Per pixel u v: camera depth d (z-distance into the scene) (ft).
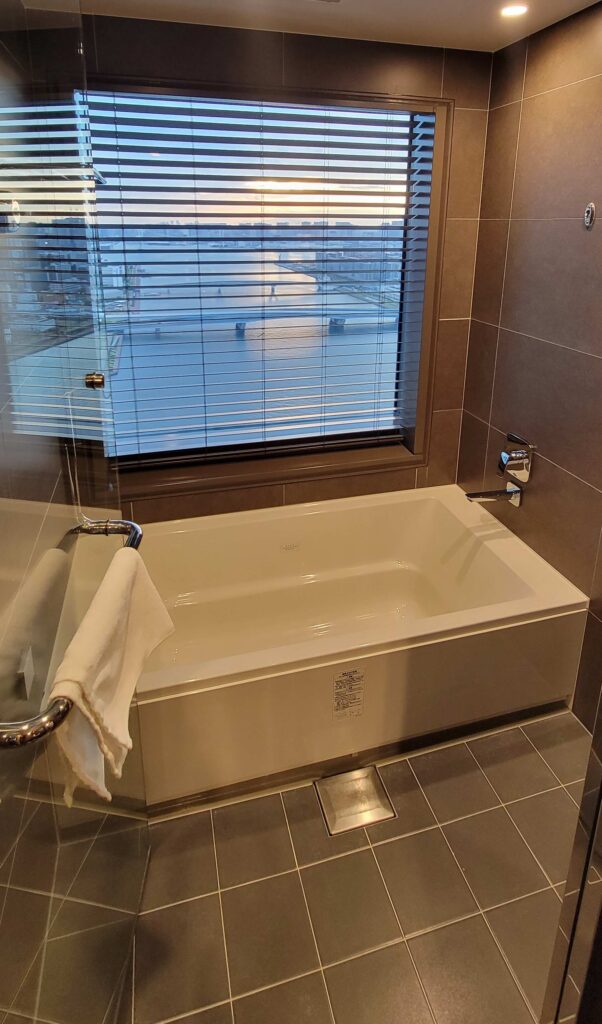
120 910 4.50
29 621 2.94
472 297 8.14
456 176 7.52
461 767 6.38
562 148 6.18
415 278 8.08
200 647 7.84
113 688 3.23
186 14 6.00
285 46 6.54
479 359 8.14
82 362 4.25
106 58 6.17
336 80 6.79
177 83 6.40
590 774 2.42
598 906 2.32
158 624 3.96
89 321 4.46
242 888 5.23
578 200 6.03
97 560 4.25
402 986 4.56
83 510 4.24
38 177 3.32
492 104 7.27
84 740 2.86
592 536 6.39
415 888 5.23
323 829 5.74
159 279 7.27
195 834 5.70
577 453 6.48
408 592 8.73
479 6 5.70
